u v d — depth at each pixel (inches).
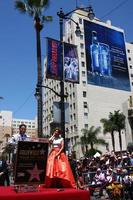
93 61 4146.2
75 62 842.8
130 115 3132.4
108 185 637.9
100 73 4173.2
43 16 1037.2
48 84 4736.7
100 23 4360.2
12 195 221.3
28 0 1038.4
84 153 3336.6
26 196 224.5
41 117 928.9
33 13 1038.4
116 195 594.9
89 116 3927.2
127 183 594.9
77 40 4079.7
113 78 4306.1
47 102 4685.0
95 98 4030.5
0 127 5693.9
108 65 4293.8
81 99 3919.8
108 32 4424.2
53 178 289.1
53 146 315.6
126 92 4377.5
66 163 302.4
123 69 4453.7
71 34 4163.4
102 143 3314.5
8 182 488.7
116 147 3986.2
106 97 4141.2
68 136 3966.5
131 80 4544.8
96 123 3954.2
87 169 761.0
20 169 239.9
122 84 4384.8
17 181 237.1
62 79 816.3
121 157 744.3
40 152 249.4
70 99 4042.8
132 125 3125.0
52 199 232.4
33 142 248.1
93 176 724.7
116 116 3191.4
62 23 841.5
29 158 244.5
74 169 534.3
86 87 4001.0
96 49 4220.0
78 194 244.1
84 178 716.7
